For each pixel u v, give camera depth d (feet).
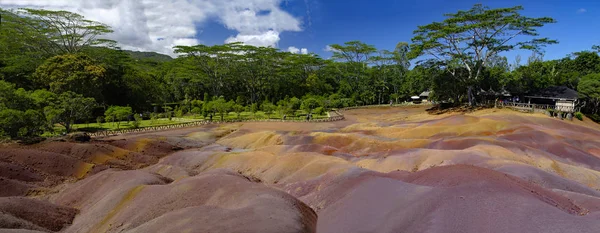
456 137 110.32
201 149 125.08
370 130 143.74
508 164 72.90
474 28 191.52
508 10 185.06
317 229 52.34
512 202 45.27
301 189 73.20
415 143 108.27
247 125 184.55
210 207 51.19
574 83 224.53
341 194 63.72
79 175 90.48
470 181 54.54
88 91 191.93
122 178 74.64
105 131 155.43
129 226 53.31
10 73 209.05
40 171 87.35
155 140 127.75
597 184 71.61
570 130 132.05
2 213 52.75
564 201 51.47
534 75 228.84
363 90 325.42
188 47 309.01
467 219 43.55
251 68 314.35
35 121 115.65
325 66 370.53
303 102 257.34
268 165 92.07
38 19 238.68
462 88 214.28
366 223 49.98
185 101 271.90
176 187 63.21
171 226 45.32
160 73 353.31
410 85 321.32
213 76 323.37
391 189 59.26
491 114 168.35
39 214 58.85
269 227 42.47
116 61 261.44
